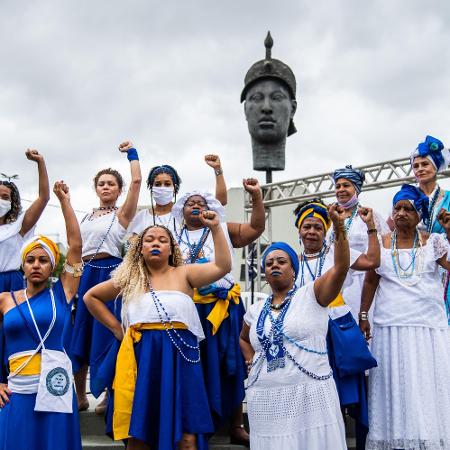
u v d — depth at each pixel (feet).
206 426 12.39
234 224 15.74
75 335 16.28
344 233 11.71
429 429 12.98
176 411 12.05
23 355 12.66
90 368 15.53
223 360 14.75
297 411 11.96
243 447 15.14
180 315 12.57
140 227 16.37
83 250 16.65
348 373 13.15
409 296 13.79
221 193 16.46
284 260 12.77
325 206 14.88
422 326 13.61
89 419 16.81
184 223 15.57
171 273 13.12
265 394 12.22
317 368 12.12
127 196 16.70
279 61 41.01
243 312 15.61
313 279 14.35
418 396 13.17
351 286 15.93
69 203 14.02
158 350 12.42
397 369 13.53
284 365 12.14
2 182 16.94
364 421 13.46
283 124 40.52
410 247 14.34
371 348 14.20
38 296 13.16
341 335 13.37
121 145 17.22
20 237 16.47
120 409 12.28
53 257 13.26
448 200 16.72
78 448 12.75
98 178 17.57
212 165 16.48
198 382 12.62
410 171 33.58
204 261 14.76
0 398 12.55
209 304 14.69
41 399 12.34
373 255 13.85
